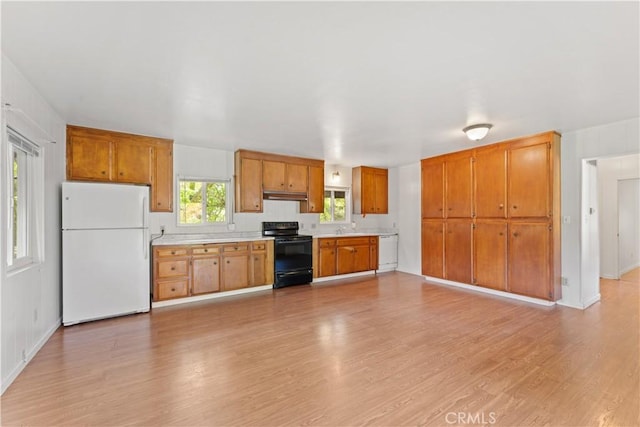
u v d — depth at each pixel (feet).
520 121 11.58
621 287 16.69
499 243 14.67
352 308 13.06
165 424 5.82
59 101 9.61
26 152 8.70
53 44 6.40
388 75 7.84
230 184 16.85
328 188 21.06
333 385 7.13
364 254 20.18
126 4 5.12
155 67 7.41
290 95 9.11
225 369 7.87
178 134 13.44
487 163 15.17
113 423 5.84
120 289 11.92
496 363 8.16
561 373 7.61
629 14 5.40
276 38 6.20
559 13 5.39
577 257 12.92
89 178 12.29
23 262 8.59
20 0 4.96
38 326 9.04
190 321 11.46
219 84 8.38
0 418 5.97
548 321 11.34
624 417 5.98
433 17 5.52
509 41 6.30
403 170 21.49
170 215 15.15
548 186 13.01
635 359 8.32
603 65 7.28
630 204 21.68
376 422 5.87
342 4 5.15
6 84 7.02
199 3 5.12
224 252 14.93
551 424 5.79
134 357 8.52
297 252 17.25
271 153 17.22
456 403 6.45
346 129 12.69
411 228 20.93
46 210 9.81
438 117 11.09
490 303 13.69
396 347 9.17
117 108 10.22
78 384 7.16
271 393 6.82
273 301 14.14
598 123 11.85
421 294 15.31
